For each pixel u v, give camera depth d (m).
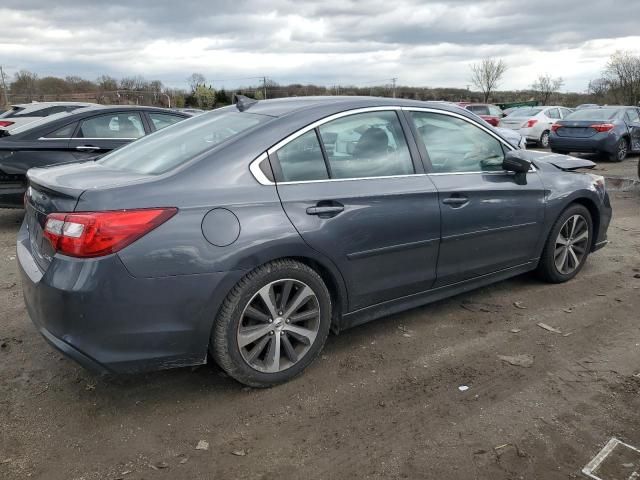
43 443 2.70
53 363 3.48
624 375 3.32
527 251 4.46
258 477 2.47
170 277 2.73
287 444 2.70
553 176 4.62
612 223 7.33
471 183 3.94
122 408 3.00
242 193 2.96
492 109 22.58
